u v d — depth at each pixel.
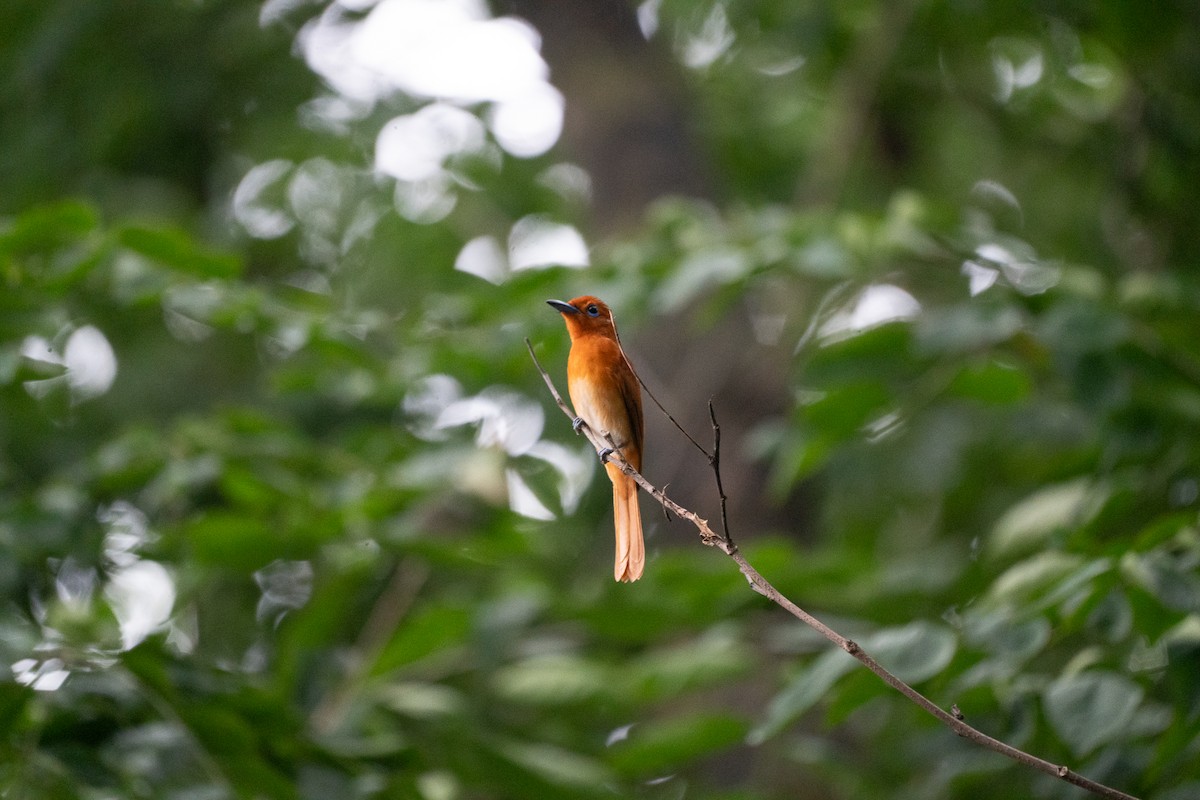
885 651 6.86
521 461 13.16
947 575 10.90
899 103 17.42
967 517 14.81
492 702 12.27
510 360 10.84
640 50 15.59
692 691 10.34
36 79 16.89
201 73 18.20
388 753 8.20
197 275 9.82
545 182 20.80
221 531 9.77
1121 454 8.79
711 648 10.20
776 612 11.22
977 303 9.35
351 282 20.41
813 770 11.64
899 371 9.67
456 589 12.21
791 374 13.61
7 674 7.11
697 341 13.73
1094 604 6.84
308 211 21.03
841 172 16.30
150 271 9.66
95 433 16.64
